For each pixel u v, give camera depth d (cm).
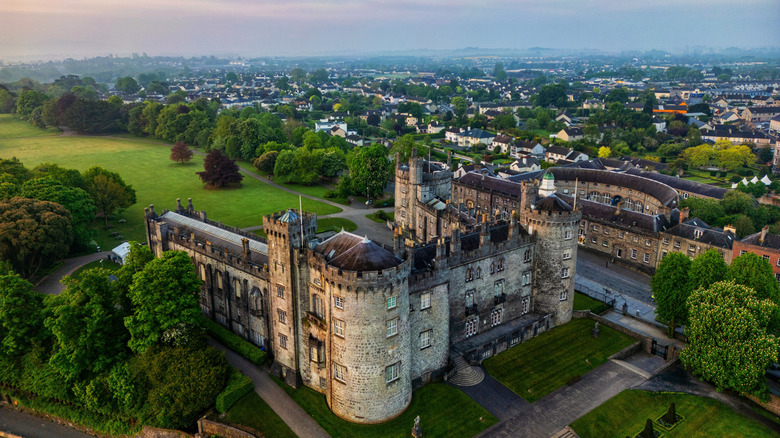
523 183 10550
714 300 8806
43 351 9181
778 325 8938
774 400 8381
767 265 9850
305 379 8812
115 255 14275
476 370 9212
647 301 12431
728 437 7912
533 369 9375
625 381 9138
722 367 8369
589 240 16000
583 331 10631
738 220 15700
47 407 9188
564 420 8150
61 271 13438
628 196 19375
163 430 8194
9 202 12988
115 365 8775
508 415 8225
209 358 8550
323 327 8150
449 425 7950
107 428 8675
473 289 9738
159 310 8631
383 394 7838
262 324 9444
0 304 8969
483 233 9638
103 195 16988
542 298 10750
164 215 12500
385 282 7338
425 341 8712
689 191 19488
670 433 7962
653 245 14225
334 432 7750
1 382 9600
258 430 7825
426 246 9300
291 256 8362
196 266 10894
